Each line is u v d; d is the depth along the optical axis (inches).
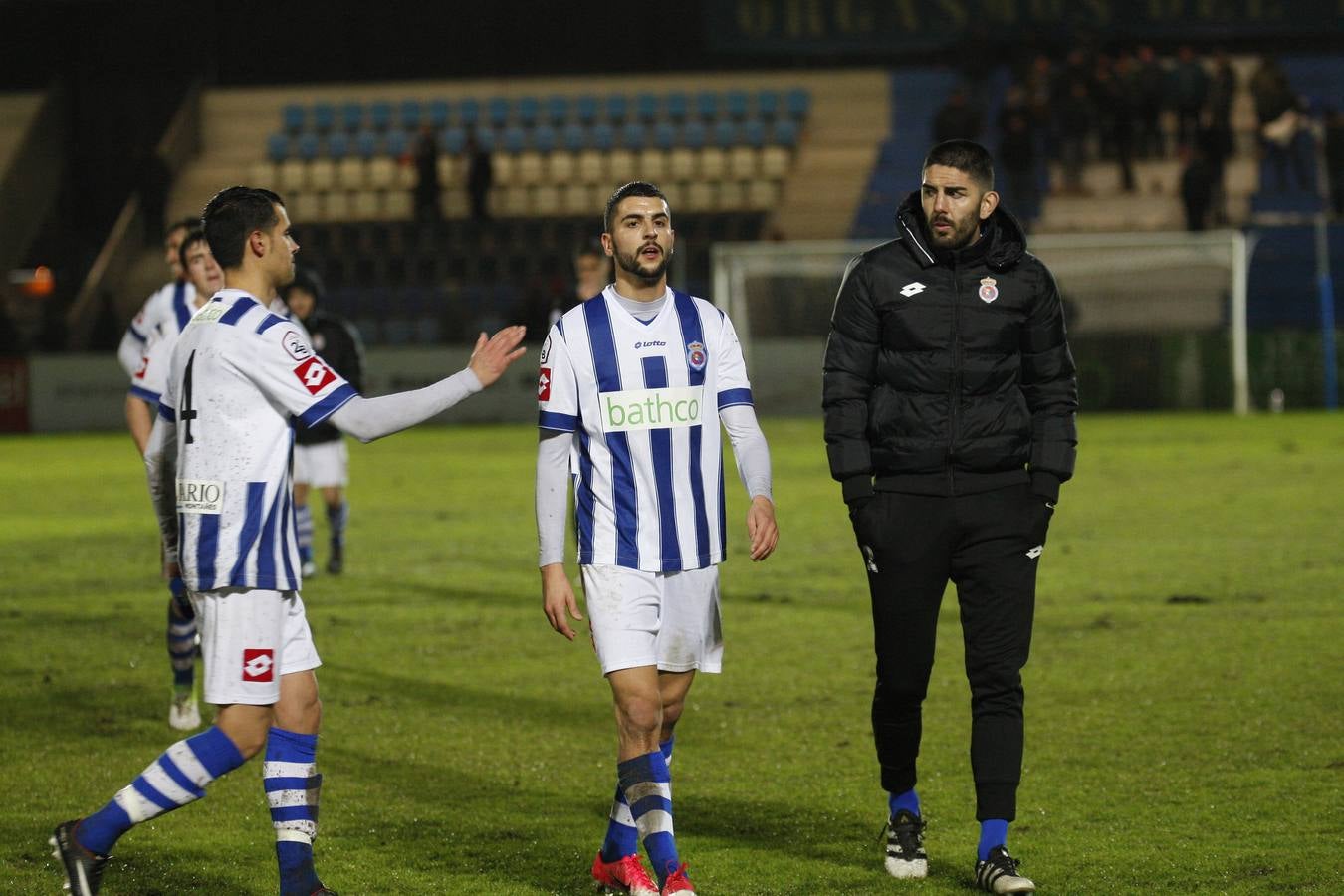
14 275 4547.2
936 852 637.9
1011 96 4249.5
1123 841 642.8
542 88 5019.7
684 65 5088.6
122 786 756.0
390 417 532.7
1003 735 600.4
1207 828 658.2
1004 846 584.1
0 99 4916.3
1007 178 4303.6
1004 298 605.6
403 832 675.4
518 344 547.2
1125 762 771.4
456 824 687.1
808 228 4584.2
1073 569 1435.8
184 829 687.7
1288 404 3821.4
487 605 1315.2
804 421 3794.3
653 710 560.7
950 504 608.7
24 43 4975.4
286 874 552.7
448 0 5078.7
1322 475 2229.3
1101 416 3752.5
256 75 5142.7
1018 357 613.6
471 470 2687.0
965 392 608.4
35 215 4677.7
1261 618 1170.6
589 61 5113.2
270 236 560.7
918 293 609.0
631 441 569.9
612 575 568.7
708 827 677.3
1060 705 900.0
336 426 534.6
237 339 538.3
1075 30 4542.3
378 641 1149.1
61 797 736.3
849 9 4645.7
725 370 593.0
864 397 621.6
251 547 534.9
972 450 607.2
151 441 576.4
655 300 579.2
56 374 4008.4
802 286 4345.5
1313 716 860.0
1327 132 4168.3
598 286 1166.3
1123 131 4279.0
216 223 557.3
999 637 607.5
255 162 4891.7
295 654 559.8
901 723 618.5
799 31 4677.7
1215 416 3646.7
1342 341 3804.1
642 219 569.0
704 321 586.9
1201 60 4736.7
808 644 1106.7
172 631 872.3
